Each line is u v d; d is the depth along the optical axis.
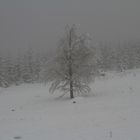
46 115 18.72
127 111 16.17
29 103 30.34
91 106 20.61
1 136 12.60
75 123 14.27
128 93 27.08
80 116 16.38
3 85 61.41
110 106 19.27
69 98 29.12
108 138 10.41
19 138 11.74
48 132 12.55
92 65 28.92
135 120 13.34
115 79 49.34
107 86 39.00
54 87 29.33
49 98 32.94
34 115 19.52
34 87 57.31
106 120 14.16
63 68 28.27
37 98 35.25
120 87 35.22
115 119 14.16
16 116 20.17
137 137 10.17
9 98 40.44
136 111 15.84
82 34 28.77
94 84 44.06
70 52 28.06
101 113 16.53
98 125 13.13
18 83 65.94
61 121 15.37
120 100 22.06
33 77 67.25
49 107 23.83
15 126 15.17
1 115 21.97
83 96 28.88
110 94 28.36
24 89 55.41
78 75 28.16
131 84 37.25
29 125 15.06
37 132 12.77
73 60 28.23
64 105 23.75
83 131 12.07
